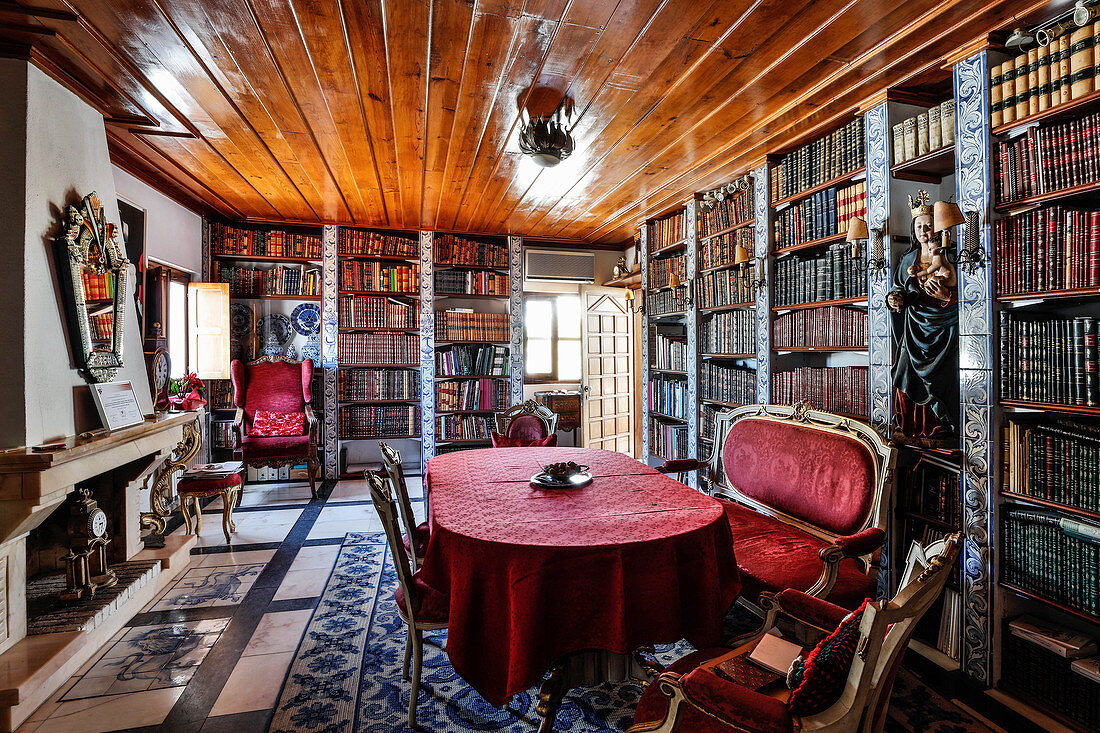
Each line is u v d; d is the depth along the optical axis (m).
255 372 5.65
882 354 2.87
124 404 2.98
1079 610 1.99
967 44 2.36
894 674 1.41
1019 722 2.07
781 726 1.18
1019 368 2.20
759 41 2.49
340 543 4.08
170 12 2.28
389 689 2.29
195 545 4.04
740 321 4.23
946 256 2.53
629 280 6.67
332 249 6.05
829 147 3.26
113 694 2.23
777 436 3.21
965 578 2.38
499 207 5.40
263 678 2.36
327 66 2.71
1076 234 1.98
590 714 2.14
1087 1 1.94
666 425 5.37
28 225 2.42
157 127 3.44
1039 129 2.13
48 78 2.62
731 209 4.32
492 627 1.87
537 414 4.78
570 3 2.21
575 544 1.86
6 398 2.31
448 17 2.31
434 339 6.33
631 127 3.46
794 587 2.28
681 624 1.92
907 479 2.75
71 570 2.67
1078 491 2.01
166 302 4.82
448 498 2.47
